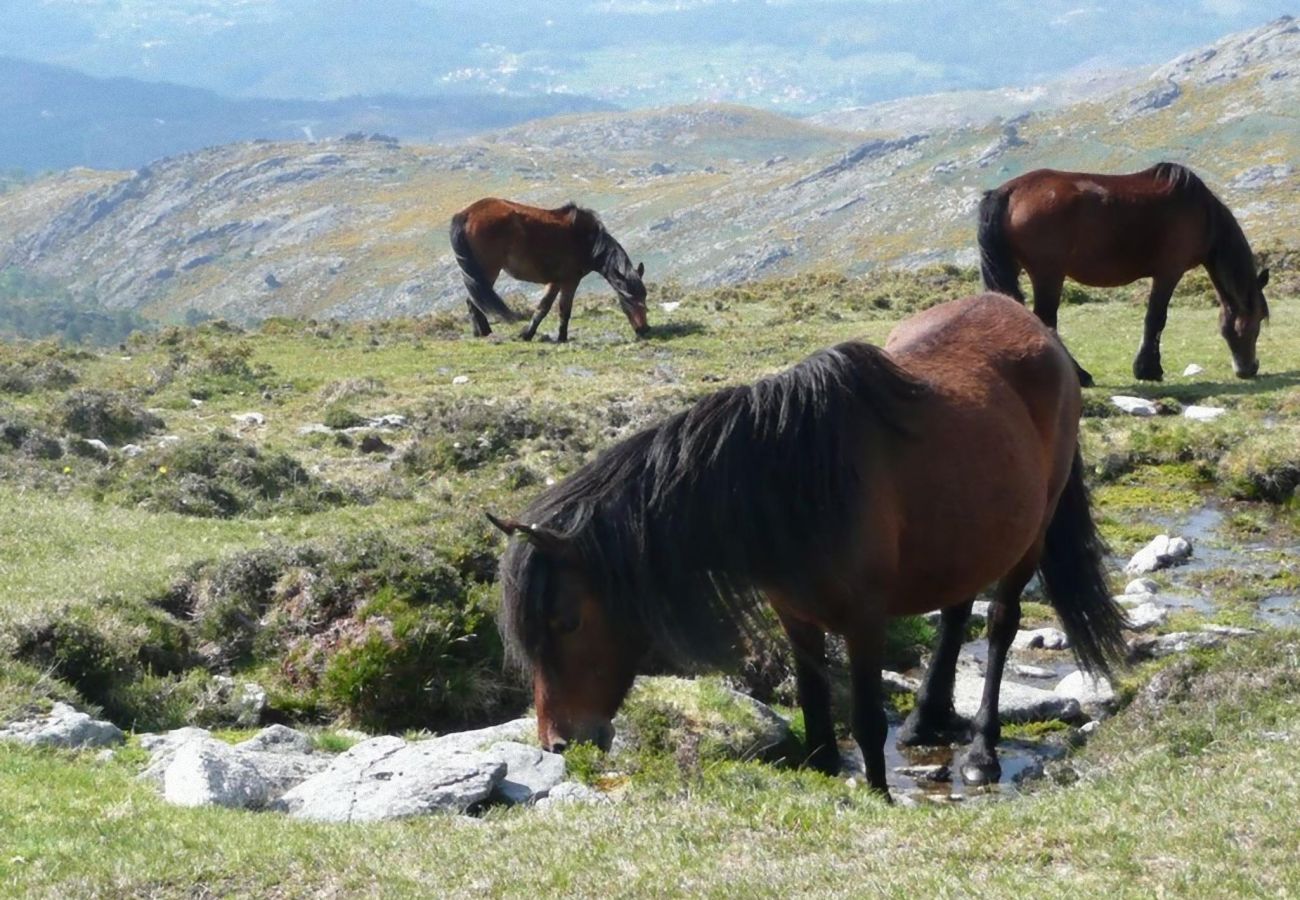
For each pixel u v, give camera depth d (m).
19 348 29.17
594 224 27.41
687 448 6.88
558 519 6.81
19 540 12.83
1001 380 8.37
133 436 19.28
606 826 6.42
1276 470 15.41
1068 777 8.15
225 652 11.01
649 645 6.93
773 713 9.88
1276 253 33.34
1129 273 19.77
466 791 7.58
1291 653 8.53
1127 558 13.83
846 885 5.31
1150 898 4.88
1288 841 5.25
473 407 18.97
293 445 19.06
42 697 9.31
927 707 9.44
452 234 27.58
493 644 11.09
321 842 6.58
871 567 7.27
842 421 7.15
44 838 6.64
